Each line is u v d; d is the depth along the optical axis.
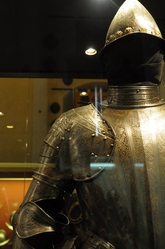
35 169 1.64
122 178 1.41
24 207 1.45
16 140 2.37
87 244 1.43
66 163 1.49
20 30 2.11
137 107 1.59
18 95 2.38
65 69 2.34
